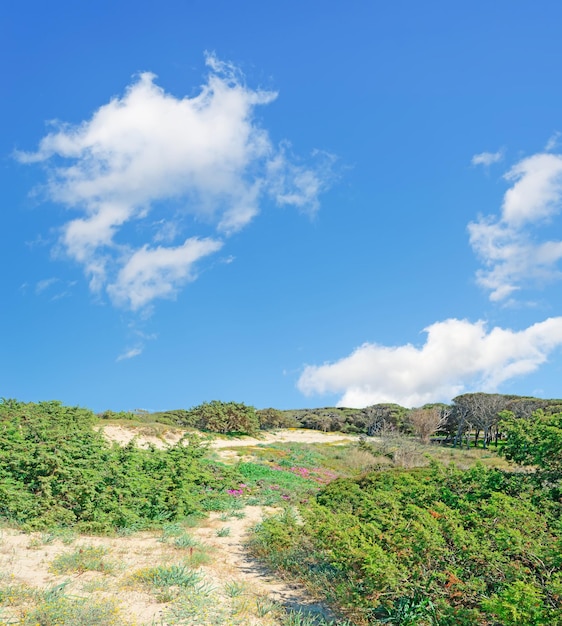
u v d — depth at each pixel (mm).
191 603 6301
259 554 9430
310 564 8492
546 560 5574
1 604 5793
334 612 6641
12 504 10477
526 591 4676
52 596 6078
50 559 8016
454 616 5410
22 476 11531
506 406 49625
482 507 7195
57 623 5352
